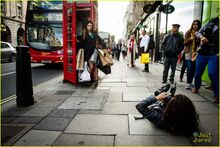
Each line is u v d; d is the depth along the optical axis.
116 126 3.64
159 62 17.23
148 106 3.67
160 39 17.38
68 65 7.89
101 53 7.02
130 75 9.68
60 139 3.20
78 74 7.55
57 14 13.09
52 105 4.88
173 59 7.50
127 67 13.55
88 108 4.62
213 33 5.08
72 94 5.93
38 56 13.26
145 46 10.80
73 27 7.36
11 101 5.39
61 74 10.84
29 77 4.88
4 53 17.56
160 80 8.21
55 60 13.18
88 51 7.06
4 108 4.72
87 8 7.68
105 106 4.76
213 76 4.96
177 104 3.20
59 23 13.12
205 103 4.95
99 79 8.52
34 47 13.28
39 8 13.11
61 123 3.80
